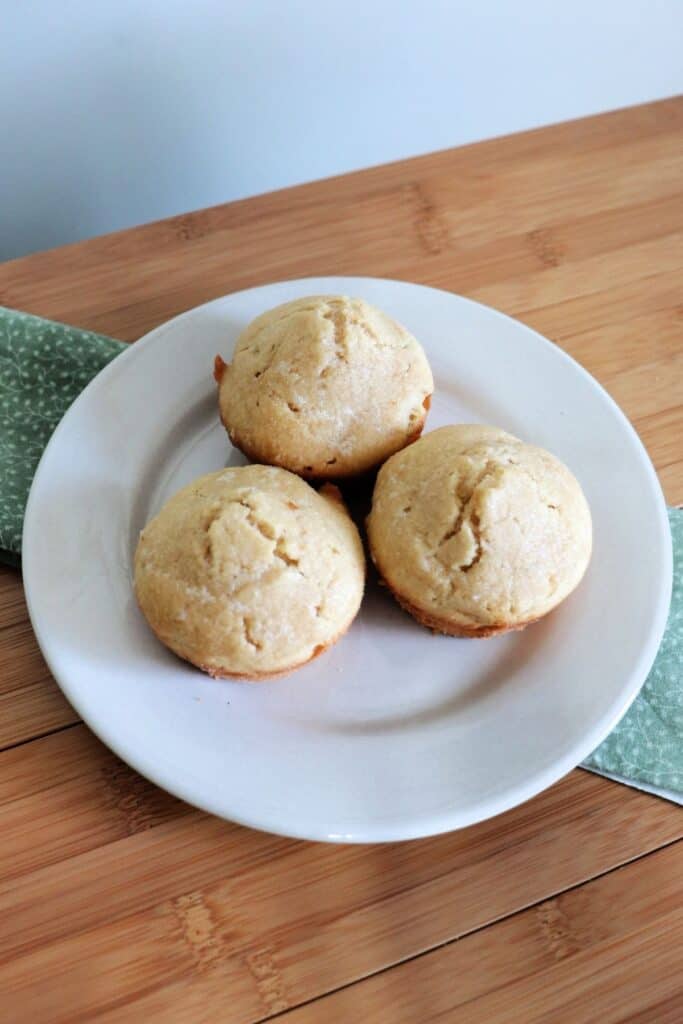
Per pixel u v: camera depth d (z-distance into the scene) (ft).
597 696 1.41
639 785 1.40
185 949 1.29
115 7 2.04
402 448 1.55
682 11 2.46
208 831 1.36
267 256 1.85
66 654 1.40
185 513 1.43
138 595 1.42
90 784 1.38
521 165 2.00
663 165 2.00
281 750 1.37
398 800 1.34
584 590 1.50
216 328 1.69
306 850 1.35
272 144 2.39
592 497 1.57
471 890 1.34
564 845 1.36
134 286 1.80
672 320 1.81
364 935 1.31
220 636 1.38
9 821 1.35
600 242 1.90
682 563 1.56
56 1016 1.26
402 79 2.36
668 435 1.69
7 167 2.22
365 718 1.42
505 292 1.83
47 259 1.82
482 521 1.42
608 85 2.60
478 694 1.45
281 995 1.27
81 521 1.51
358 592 1.44
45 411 1.66
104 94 2.17
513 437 1.54
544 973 1.29
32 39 2.03
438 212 1.93
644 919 1.32
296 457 1.53
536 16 2.35
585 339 1.78
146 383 1.64
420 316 1.73
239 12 2.13
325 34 2.22
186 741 1.36
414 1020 1.27
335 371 1.53
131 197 2.38
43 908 1.31
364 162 2.54
